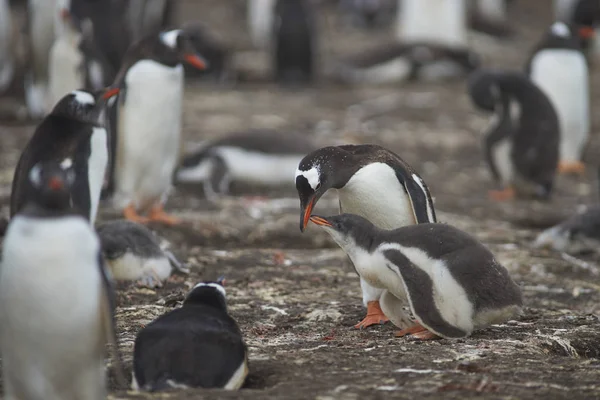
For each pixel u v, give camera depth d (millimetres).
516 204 18281
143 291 11203
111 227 11438
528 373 8328
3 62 26062
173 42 13672
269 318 10391
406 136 24219
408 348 9086
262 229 14820
